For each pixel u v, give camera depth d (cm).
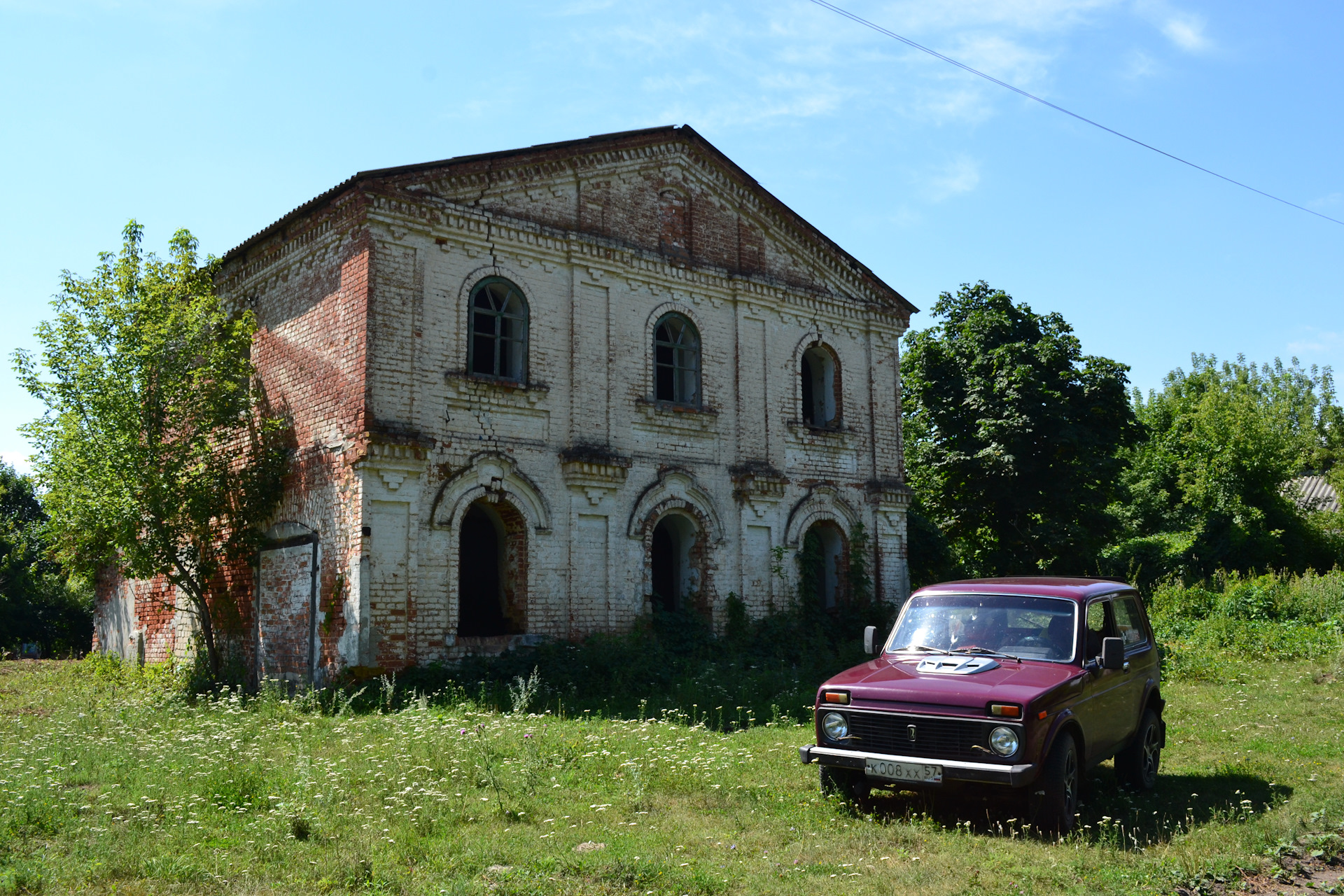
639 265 2009
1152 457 4069
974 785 806
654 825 766
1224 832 745
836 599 2288
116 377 1792
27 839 702
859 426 2372
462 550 1852
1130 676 949
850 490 2322
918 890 606
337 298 1705
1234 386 5556
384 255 1659
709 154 2172
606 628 1850
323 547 1659
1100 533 2752
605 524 1886
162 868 625
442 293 1728
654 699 1556
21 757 1012
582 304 1919
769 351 2216
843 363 2366
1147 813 840
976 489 2762
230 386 1827
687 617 1980
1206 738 1220
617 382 1944
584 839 720
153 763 970
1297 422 6475
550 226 1894
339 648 1586
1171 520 3884
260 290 1950
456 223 1756
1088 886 618
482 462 1728
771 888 607
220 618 1941
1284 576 2677
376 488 1595
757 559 2120
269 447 1838
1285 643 2055
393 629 1580
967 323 2859
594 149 1964
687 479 2020
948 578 2741
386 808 785
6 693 1923
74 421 1812
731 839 730
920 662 873
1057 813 759
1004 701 756
